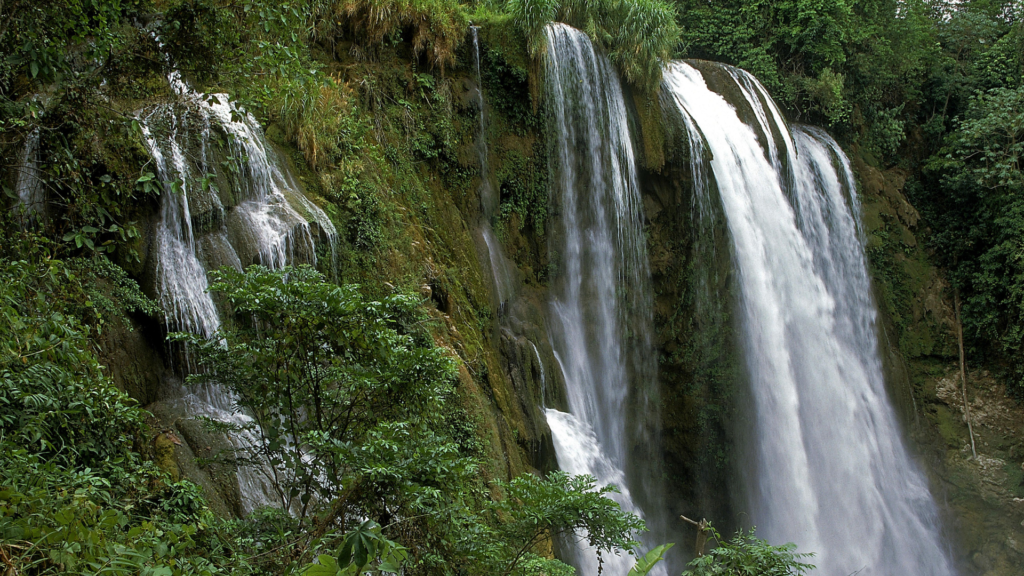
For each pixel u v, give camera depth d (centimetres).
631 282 1852
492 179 1656
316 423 650
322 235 1120
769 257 2072
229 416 916
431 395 647
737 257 1967
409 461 546
